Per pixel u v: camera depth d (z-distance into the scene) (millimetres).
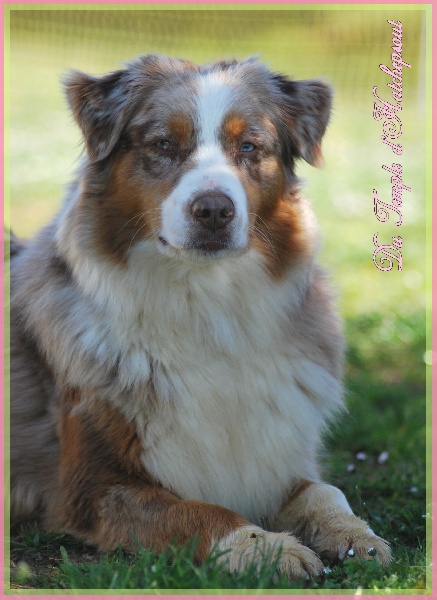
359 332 10766
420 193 17375
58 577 4945
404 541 5840
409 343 10508
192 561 4949
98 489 5508
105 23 27656
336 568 4945
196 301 5551
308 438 5906
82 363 5586
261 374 5707
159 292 5523
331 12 28609
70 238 5719
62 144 20594
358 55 25562
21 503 6262
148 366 5512
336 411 6211
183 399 5539
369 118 22531
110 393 5496
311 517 5496
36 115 22969
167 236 5309
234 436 5695
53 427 6172
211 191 5129
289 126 6133
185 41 26516
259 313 5684
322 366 5980
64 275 5887
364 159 19844
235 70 6020
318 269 6359
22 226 14367
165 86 5723
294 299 5840
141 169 5570
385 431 8070
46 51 26062
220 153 5508
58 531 5871
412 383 9430
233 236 5203
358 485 6758
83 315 5668
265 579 4508
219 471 5668
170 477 5543
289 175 6086
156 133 5547
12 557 5539
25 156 19438
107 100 5863
